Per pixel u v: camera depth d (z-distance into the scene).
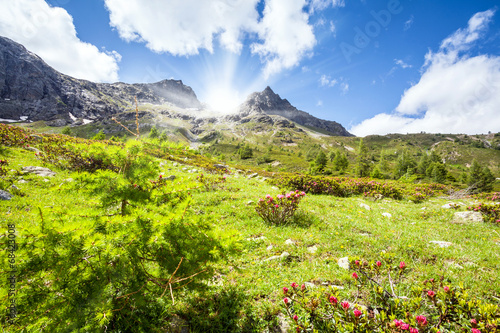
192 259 3.56
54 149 15.49
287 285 4.93
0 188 8.84
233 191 14.62
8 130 18.31
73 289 2.91
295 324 3.43
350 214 11.45
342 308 3.35
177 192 4.04
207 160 34.28
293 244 7.14
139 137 4.49
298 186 18.75
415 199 18.53
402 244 7.16
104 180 3.88
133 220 3.30
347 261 5.80
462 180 89.56
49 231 2.82
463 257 6.28
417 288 3.67
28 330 2.68
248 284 5.01
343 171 98.06
